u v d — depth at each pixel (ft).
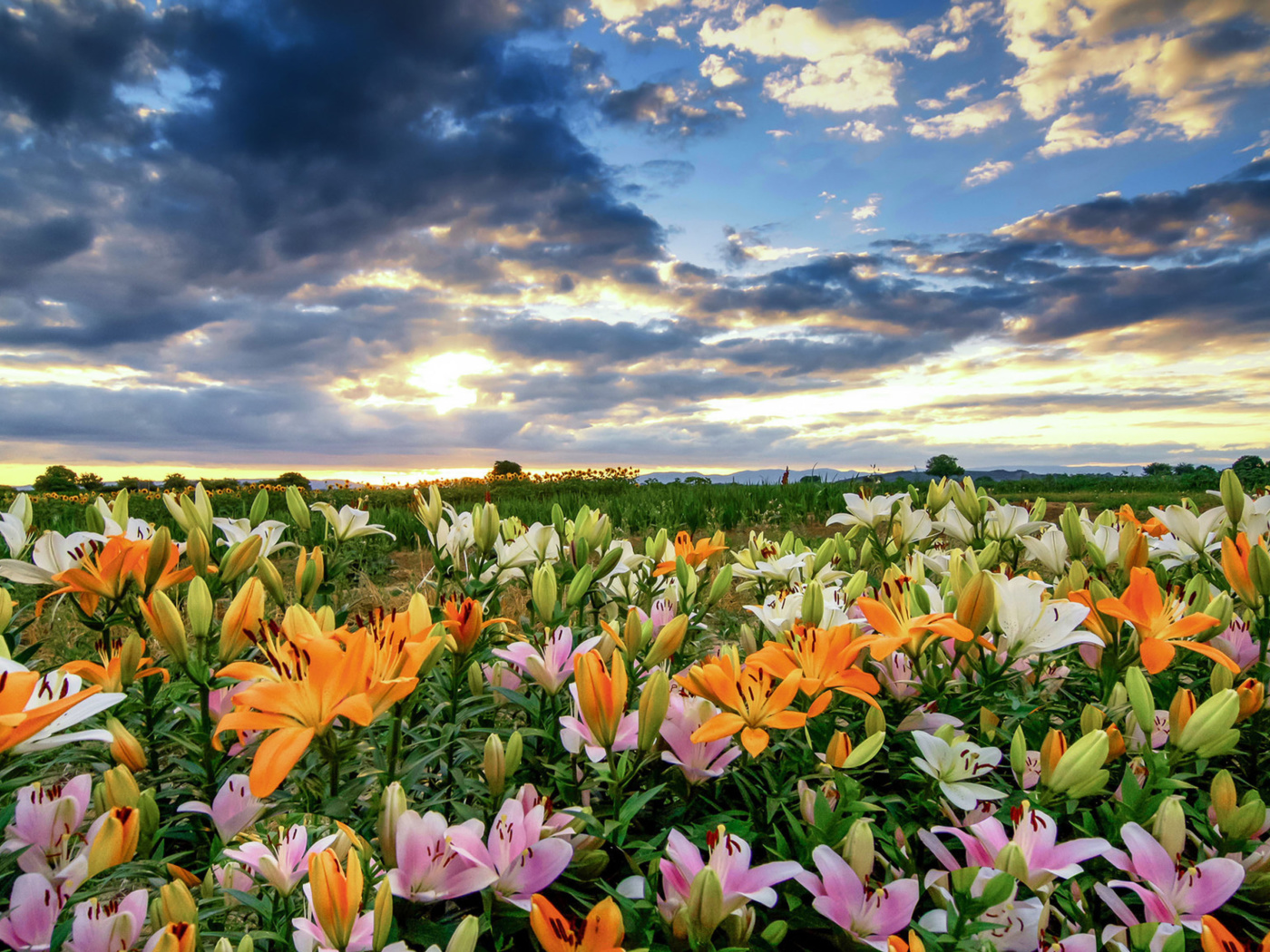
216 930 4.21
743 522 31.58
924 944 3.39
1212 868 3.62
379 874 3.54
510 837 3.56
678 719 4.42
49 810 3.87
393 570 19.10
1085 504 40.32
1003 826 4.32
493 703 5.78
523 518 31.55
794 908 3.63
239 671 3.64
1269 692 5.25
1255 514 6.88
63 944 3.39
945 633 4.48
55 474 81.87
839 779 4.10
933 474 77.10
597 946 3.01
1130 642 5.23
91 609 5.80
